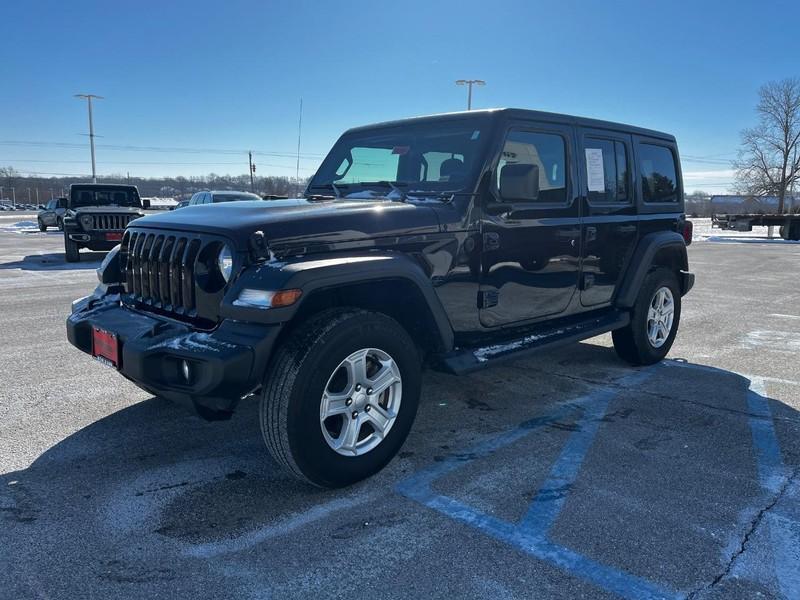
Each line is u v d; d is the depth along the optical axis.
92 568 2.34
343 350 2.85
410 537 2.57
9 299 8.45
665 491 2.98
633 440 3.63
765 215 27.70
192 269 3.00
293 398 2.73
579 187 4.32
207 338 2.76
